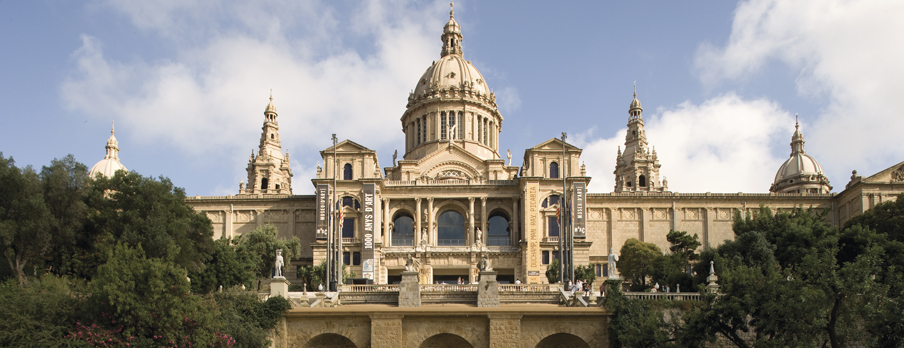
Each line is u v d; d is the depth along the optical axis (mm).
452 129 121875
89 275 63969
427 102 124938
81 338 47625
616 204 115938
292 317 54500
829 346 51031
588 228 115375
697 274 74750
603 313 54219
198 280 69625
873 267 52000
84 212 66625
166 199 70688
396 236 110375
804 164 141500
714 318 49906
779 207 115250
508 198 108938
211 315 50156
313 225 114250
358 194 106375
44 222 61500
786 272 52094
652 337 50281
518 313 53969
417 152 124688
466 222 109375
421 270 101312
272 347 53344
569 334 55062
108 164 146125
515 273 101625
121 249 52625
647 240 114562
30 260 62469
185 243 68312
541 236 103812
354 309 54781
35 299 49719
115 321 49094
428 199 108500
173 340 48250
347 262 102438
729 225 115125
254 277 81500
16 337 46844
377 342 53500
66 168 66875
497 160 115812
